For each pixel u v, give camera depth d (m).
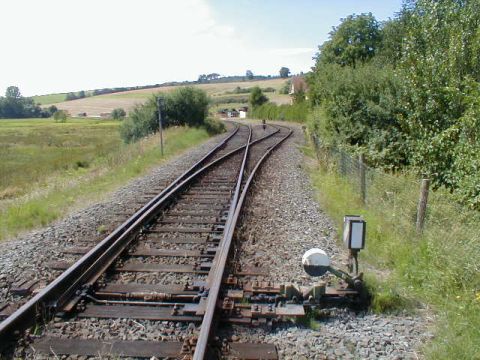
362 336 4.54
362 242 5.59
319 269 5.34
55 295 5.16
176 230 8.06
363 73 14.27
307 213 9.48
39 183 17.75
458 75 10.41
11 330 4.41
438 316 4.96
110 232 8.17
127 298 5.35
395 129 12.39
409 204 8.06
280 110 64.31
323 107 16.84
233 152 20.69
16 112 135.38
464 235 6.50
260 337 4.49
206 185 12.71
